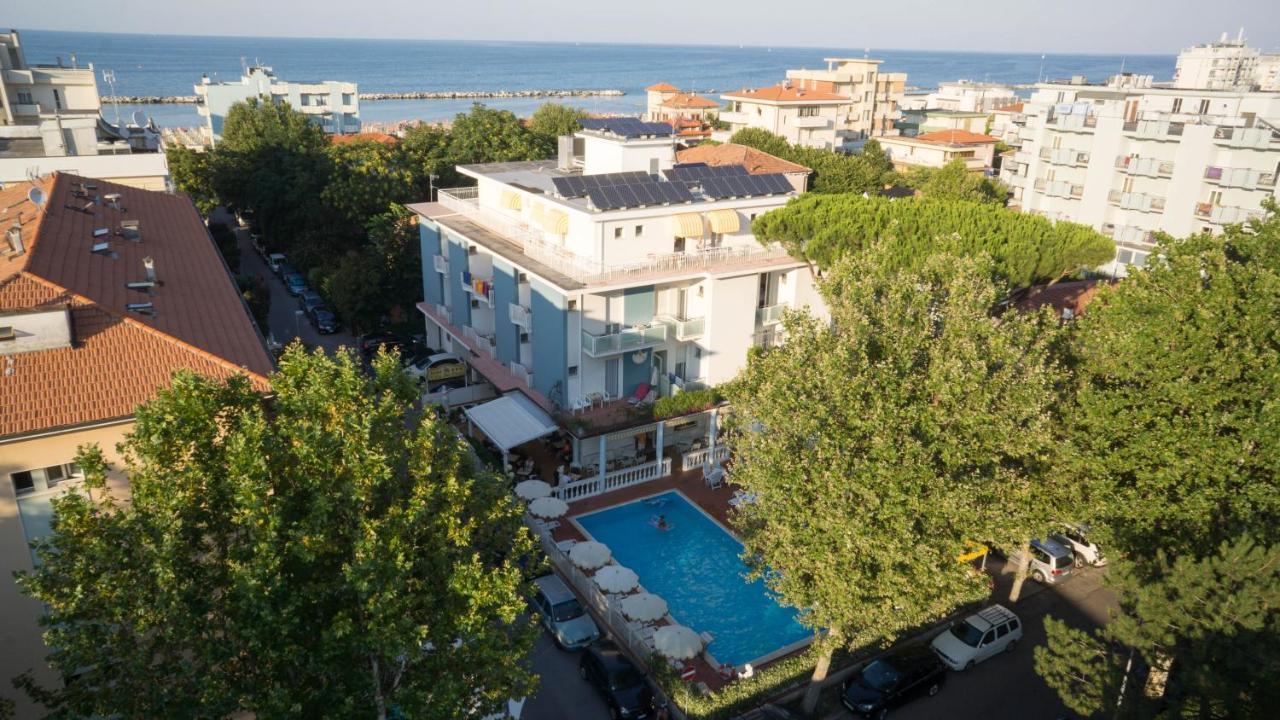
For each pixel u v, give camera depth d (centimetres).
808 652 2638
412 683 1769
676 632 2747
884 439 2220
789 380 2452
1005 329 2561
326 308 6212
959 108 16975
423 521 1823
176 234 3778
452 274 5031
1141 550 2489
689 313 4244
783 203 4472
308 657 1672
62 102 7888
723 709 2538
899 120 15200
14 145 5791
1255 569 1802
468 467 2120
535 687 1898
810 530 2314
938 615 2928
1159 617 1883
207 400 1756
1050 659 2223
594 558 3156
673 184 4169
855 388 2309
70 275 2652
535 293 4028
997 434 2323
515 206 4481
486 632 1814
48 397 2102
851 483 2220
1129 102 7538
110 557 1527
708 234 4281
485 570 2123
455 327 5112
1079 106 7100
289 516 1695
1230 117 6344
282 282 7150
